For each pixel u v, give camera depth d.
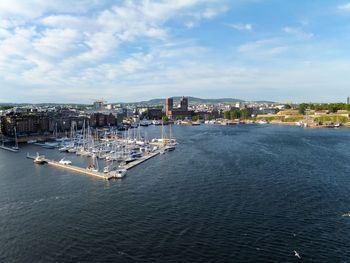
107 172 178.12
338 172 172.50
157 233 98.38
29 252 88.81
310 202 123.56
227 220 107.06
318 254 84.94
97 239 95.56
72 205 126.19
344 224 102.62
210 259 83.12
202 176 168.50
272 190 140.00
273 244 90.31
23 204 128.25
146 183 157.38
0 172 189.38
